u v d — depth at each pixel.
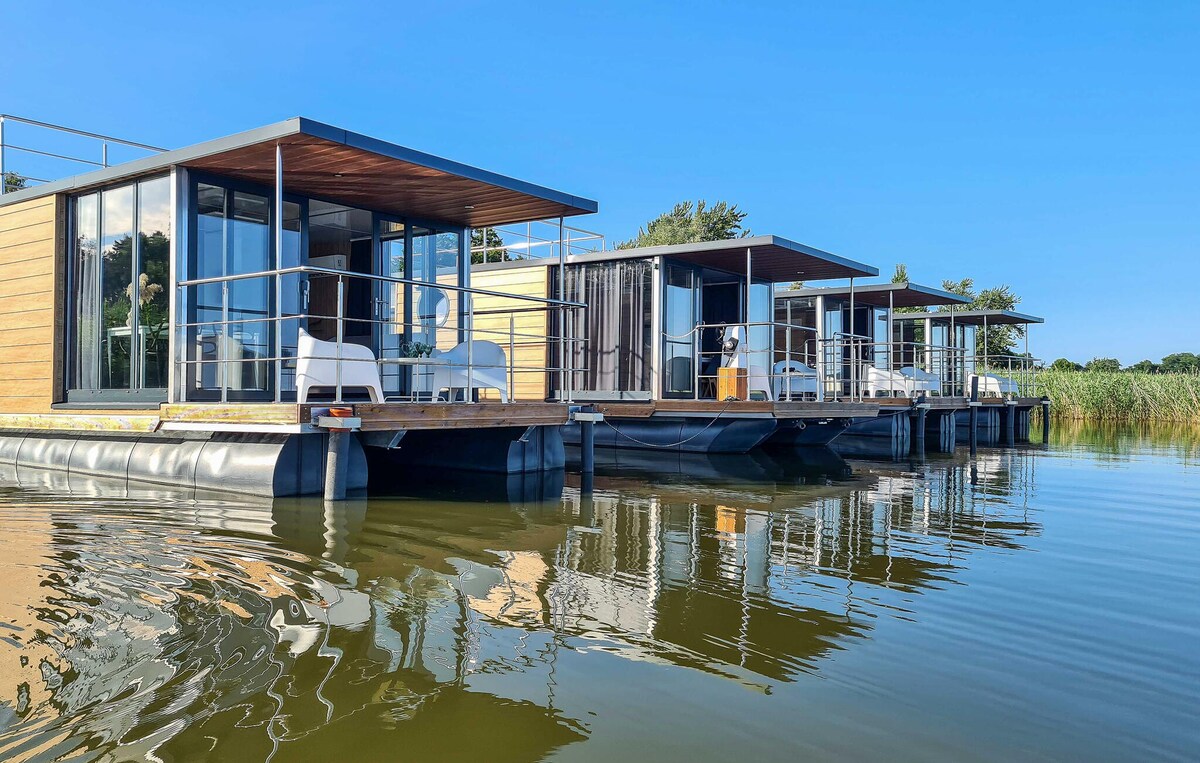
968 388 16.70
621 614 3.37
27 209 7.98
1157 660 2.99
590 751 2.16
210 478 6.21
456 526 5.12
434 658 2.78
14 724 2.15
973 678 2.78
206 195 6.92
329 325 9.30
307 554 4.17
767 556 4.56
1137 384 21.20
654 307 10.57
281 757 2.04
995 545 5.03
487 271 12.16
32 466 7.61
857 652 3.01
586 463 7.70
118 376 7.23
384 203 8.14
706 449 10.45
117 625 2.97
